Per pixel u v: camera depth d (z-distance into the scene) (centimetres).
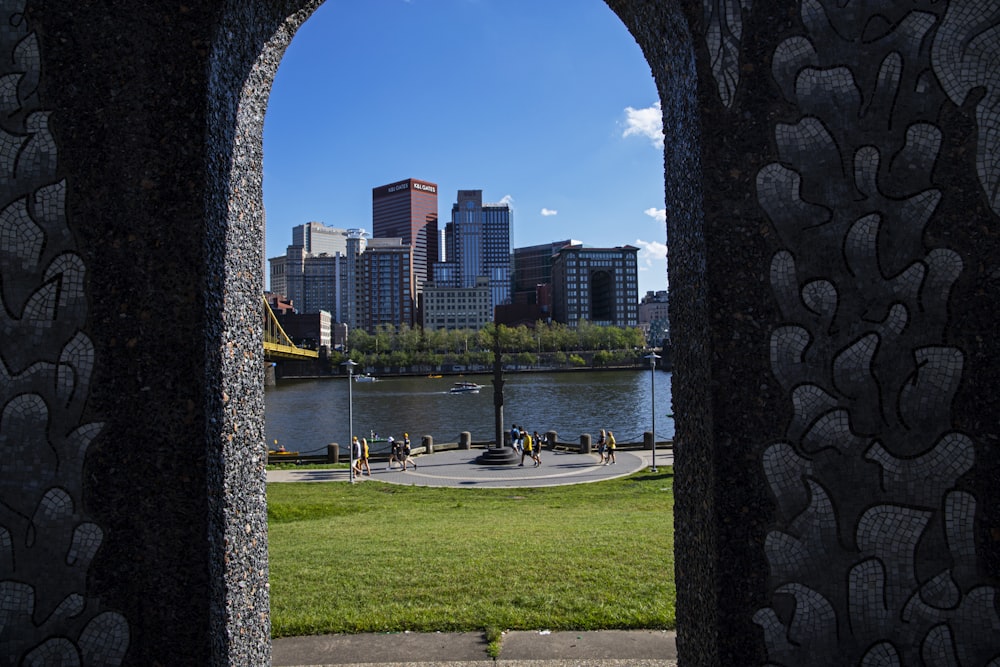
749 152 322
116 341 310
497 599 638
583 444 2806
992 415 315
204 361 308
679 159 359
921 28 326
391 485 2031
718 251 318
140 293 310
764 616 310
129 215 312
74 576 306
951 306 319
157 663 303
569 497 1742
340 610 612
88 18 319
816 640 311
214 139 325
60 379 310
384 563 805
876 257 321
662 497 1675
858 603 312
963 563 312
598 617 577
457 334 13062
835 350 318
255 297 374
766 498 313
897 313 320
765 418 314
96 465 308
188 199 311
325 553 893
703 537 325
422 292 17075
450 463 2566
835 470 315
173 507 304
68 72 318
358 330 13675
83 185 314
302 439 4238
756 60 325
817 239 321
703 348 322
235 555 334
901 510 314
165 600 304
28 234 314
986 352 317
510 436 3000
